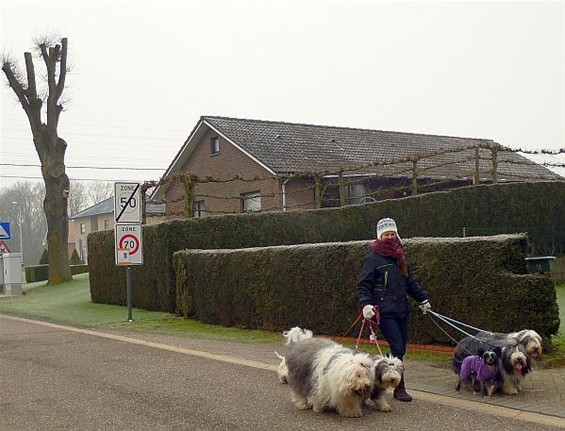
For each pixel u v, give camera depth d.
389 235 7.92
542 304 9.41
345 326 12.09
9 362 11.19
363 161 33.50
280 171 29.80
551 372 8.83
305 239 20.84
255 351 11.58
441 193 20.83
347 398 6.97
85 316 18.03
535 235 20.41
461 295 10.25
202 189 34.44
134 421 7.32
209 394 8.43
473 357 7.91
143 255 18.75
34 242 84.81
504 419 6.89
